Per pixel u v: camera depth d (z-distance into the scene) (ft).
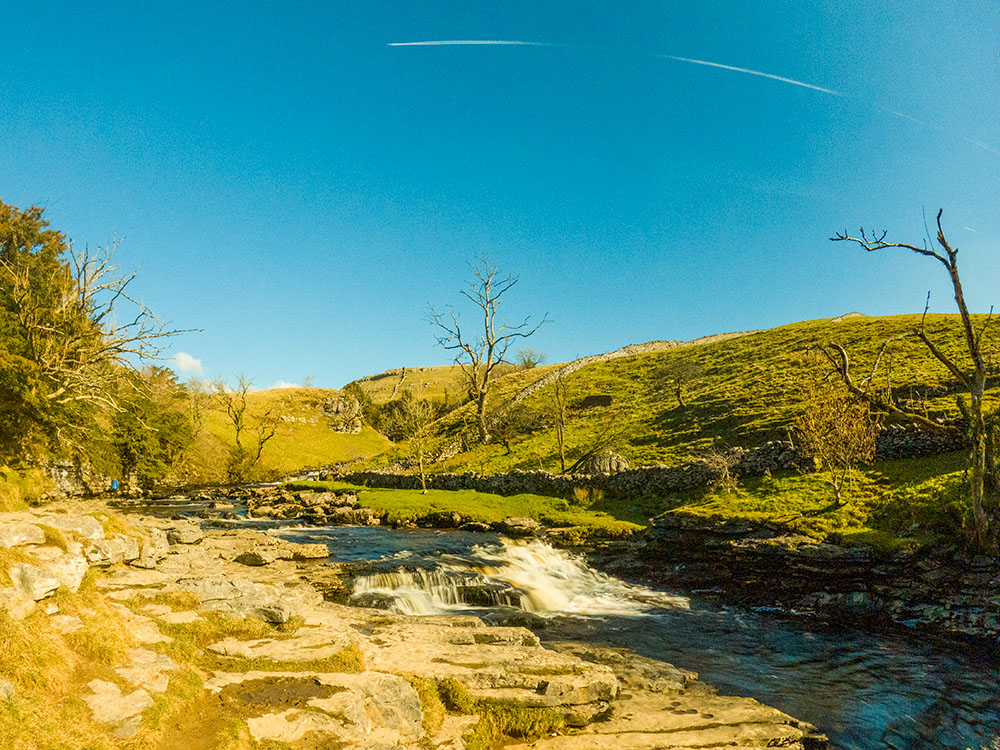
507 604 74.18
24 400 99.86
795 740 38.37
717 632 64.08
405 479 176.65
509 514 128.47
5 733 21.97
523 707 38.04
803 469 109.19
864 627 65.10
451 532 116.78
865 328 219.82
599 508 129.80
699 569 86.63
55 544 39.40
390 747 28.86
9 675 25.71
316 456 333.83
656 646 59.11
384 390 575.38
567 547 107.04
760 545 80.33
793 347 230.27
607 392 258.16
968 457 73.10
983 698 46.29
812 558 74.79
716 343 292.20
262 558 78.38
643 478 131.34
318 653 38.83
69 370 107.76
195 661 35.68
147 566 53.62
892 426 105.60
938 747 38.91
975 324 182.29
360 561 83.61
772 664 53.88
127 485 207.00
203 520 123.24
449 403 342.64
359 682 34.91
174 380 288.30
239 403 358.84
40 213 198.49
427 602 70.64
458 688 38.11
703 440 162.20
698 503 109.81
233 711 30.35
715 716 40.78
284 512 142.20
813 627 65.72
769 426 152.66
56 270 160.76
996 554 64.39
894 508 81.61
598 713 40.24
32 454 112.06
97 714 26.32
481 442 238.48
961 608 62.75
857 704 45.14
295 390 439.22
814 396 152.56
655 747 35.70
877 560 71.31
